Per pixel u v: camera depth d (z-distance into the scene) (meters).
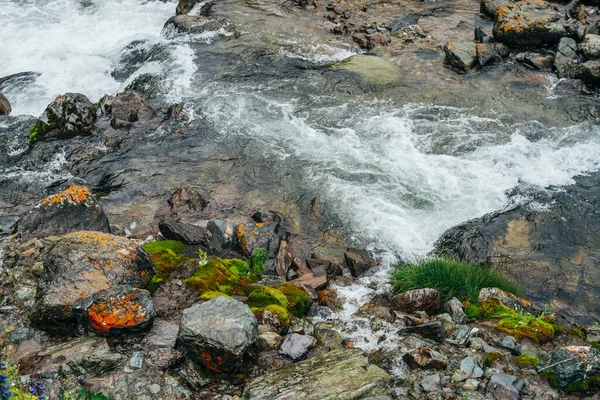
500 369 6.01
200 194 9.79
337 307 7.50
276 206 9.77
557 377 5.80
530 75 13.09
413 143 11.09
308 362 6.09
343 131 11.50
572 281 8.18
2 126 11.69
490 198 9.70
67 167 10.66
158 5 18.33
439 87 12.80
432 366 6.02
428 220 9.40
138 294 6.30
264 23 15.90
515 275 8.31
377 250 8.92
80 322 6.32
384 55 14.11
